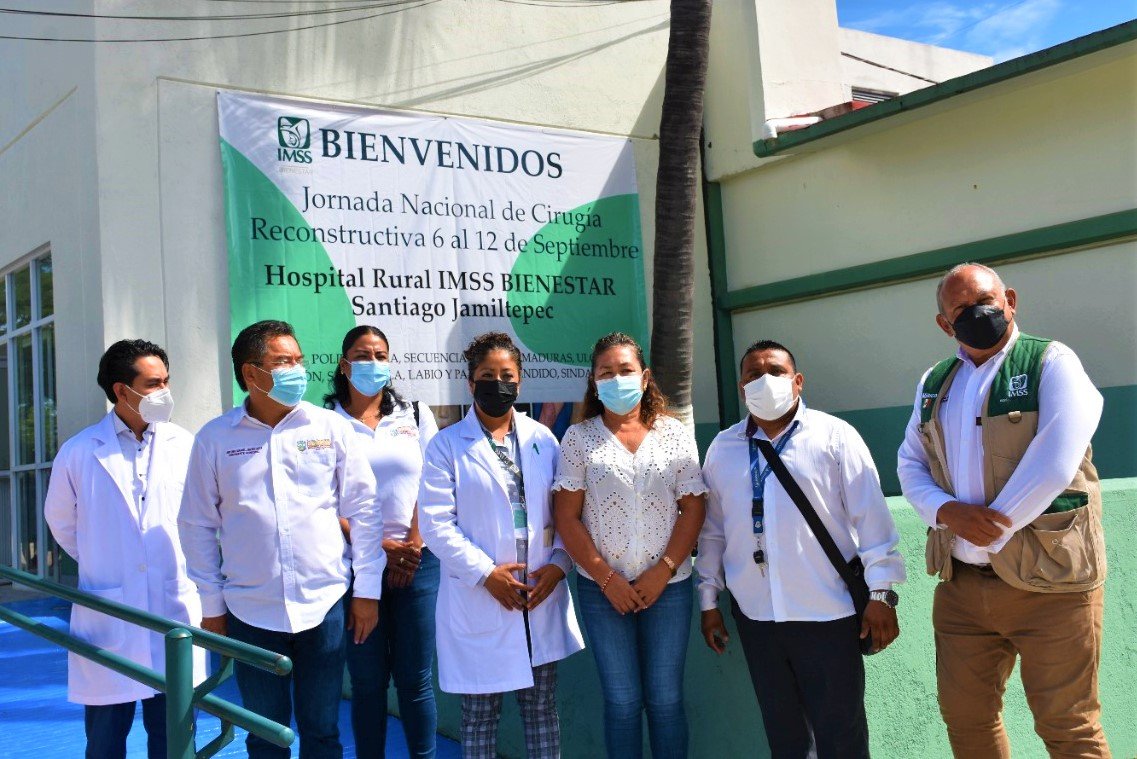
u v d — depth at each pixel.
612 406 3.55
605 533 3.48
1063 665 3.11
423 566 4.18
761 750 3.75
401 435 4.41
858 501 3.38
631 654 3.50
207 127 7.82
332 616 3.50
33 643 7.34
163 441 3.96
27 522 9.55
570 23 9.69
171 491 3.92
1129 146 6.91
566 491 3.56
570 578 4.48
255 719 2.55
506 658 3.49
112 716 3.79
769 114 9.26
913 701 4.04
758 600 3.42
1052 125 7.36
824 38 9.73
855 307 8.98
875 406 8.80
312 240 8.16
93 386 7.45
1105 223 6.99
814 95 9.59
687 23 8.01
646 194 10.03
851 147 8.88
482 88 9.14
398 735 5.41
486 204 9.07
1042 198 7.43
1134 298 6.98
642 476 3.49
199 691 2.78
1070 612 3.10
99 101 7.39
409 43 8.77
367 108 8.52
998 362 3.23
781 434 3.47
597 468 3.50
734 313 10.18
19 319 9.43
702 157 10.20
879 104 7.99
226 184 7.81
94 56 7.42
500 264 9.10
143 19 7.60
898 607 4.02
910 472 3.46
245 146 7.92
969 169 7.93
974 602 3.27
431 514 3.58
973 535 3.10
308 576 3.43
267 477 3.43
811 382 9.40
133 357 3.78
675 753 3.49
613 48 9.92
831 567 3.36
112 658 3.12
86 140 7.58
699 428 9.98
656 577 3.43
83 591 3.49
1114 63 6.96
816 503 3.38
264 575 3.38
